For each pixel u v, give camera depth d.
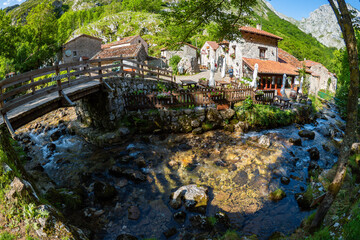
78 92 9.30
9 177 4.31
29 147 11.81
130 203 7.04
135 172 8.37
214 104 13.57
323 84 33.62
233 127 12.75
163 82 16.66
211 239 5.34
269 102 16.02
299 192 7.46
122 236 5.52
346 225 3.84
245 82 19.61
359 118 12.96
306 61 34.25
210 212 6.51
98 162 9.69
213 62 17.91
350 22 4.05
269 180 8.08
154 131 11.91
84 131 12.56
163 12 7.48
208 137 11.73
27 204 4.18
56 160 10.19
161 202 7.04
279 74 22.44
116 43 43.09
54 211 4.50
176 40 8.17
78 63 9.14
